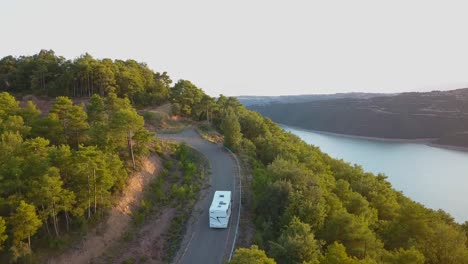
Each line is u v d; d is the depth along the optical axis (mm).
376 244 37375
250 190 52281
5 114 52531
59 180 36688
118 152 51156
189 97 95062
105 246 38219
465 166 160625
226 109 96125
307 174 47188
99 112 58625
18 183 33188
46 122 48062
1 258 31297
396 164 166875
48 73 93750
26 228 30938
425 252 39281
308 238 31641
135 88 93750
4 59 106500
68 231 37125
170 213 45969
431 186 125812
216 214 41656
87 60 89125
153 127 81562
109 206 41531
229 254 36500
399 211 48406
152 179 52719
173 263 35719
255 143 76438
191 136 80812
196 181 54469
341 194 53625
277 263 31062
